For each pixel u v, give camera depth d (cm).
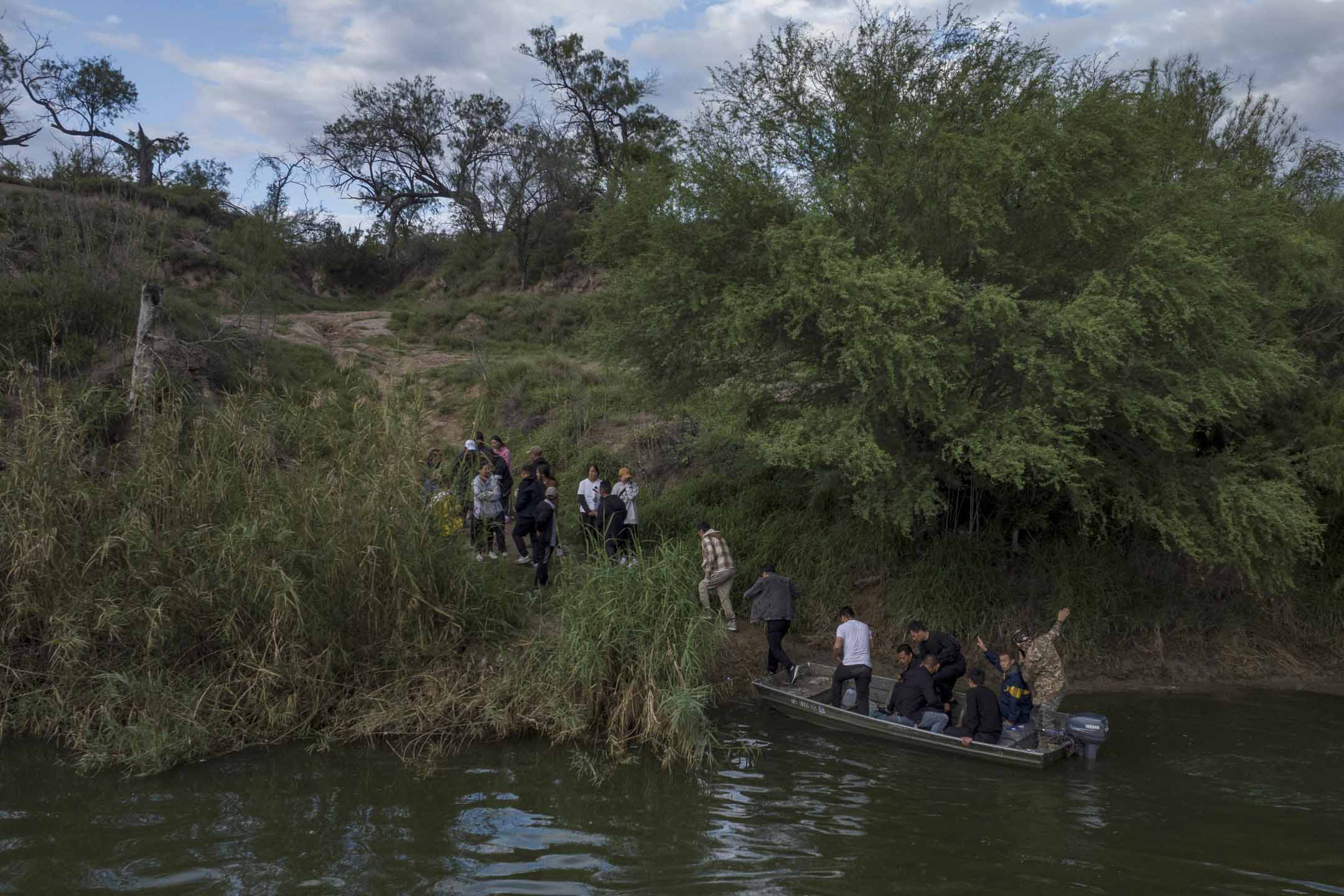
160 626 825
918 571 1188
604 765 775
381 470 953
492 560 1110
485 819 657
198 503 923
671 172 1179
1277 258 1120
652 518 1380
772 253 1077
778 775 766
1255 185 1258
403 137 4181
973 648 1120
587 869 582
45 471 884
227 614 846
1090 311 952
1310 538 1052
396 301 3675
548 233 3669
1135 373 1033
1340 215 1343
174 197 3253
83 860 579
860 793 729
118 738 757
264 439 1023
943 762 808
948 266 1102
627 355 1265
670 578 894
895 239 1073
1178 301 935
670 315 1131
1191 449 1080
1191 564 1215
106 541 841
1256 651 1145
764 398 1270
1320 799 727
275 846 604
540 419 1814
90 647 829
